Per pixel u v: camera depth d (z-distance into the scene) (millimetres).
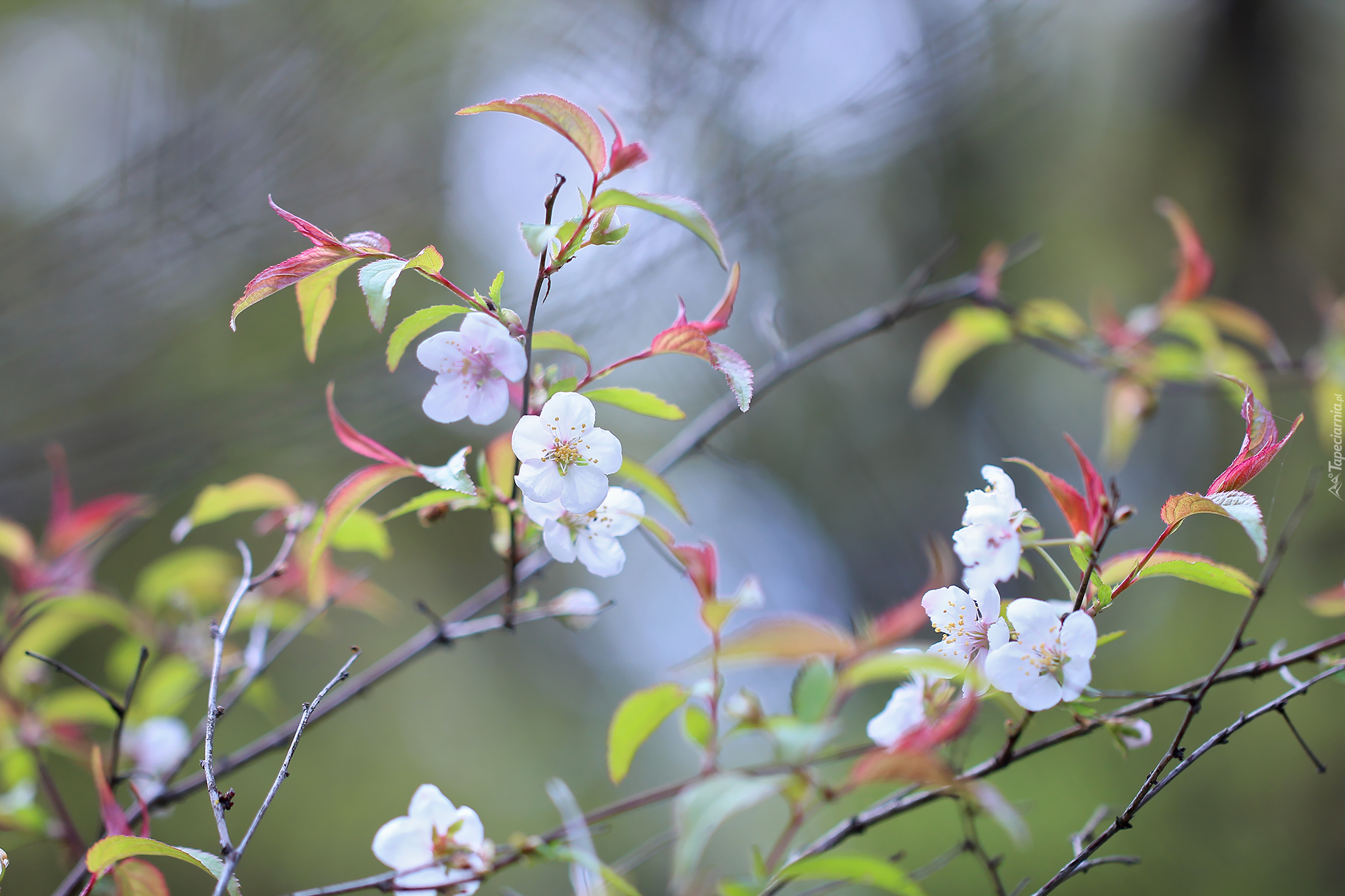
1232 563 2545
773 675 1274
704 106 1688
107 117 1992
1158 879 2111
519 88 1822
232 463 2455
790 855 1146
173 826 2457
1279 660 1111
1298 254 2785
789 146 1601
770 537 3660
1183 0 3055
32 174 2289
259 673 1201
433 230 2033
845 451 3695
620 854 2830
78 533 1233
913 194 3285
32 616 1207
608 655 3666
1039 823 2219
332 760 2861
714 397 2762
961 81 1683
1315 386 1354
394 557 3289
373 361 1632
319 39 1727
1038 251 3371
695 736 1166
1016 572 1102
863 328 1298
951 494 3721
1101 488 1104
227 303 1893
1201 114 2994
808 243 2906
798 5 1728
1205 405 3000
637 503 1124
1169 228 3047
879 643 1153
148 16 1803
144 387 2277
